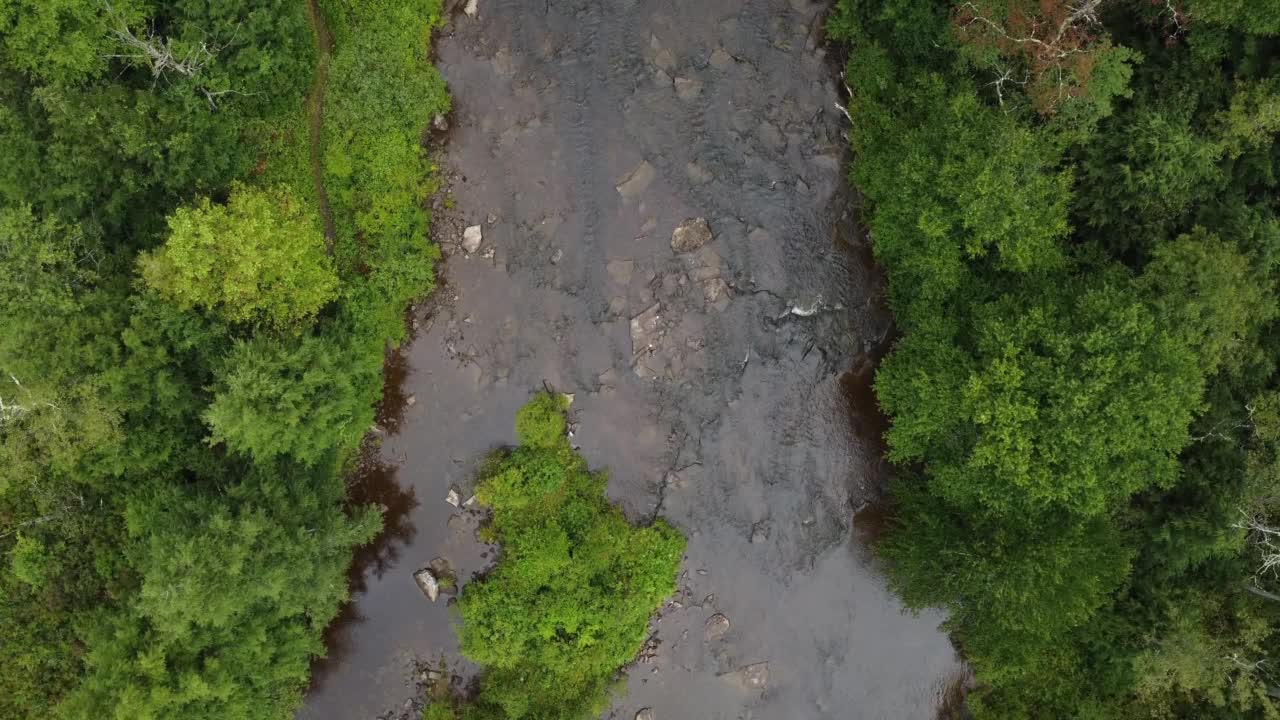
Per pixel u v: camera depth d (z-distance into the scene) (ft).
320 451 87.81
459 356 99.91
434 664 99.30
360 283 95.35
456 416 99.86
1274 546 83.46
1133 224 87.66
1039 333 79.97
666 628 100.68
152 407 83.56
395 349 99.30
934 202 84.53
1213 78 85.46
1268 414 84.64
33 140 77.82
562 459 99.19
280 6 87.30
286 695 91.09
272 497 83.87
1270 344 87.56
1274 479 84.94
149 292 79.15
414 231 97.55
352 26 96.22
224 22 83.10
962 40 86.33
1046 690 95.50
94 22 79.00
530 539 96.32
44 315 75.97
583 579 96.17
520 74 100.53
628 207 101.04
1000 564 85.71
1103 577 87.86
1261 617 87.30
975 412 81.35
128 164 81.10
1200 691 90.53
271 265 81.05
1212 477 87.45
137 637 77.77
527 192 100.42
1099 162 86.17
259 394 79.51
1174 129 81.71
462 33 100.01
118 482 86.07
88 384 77.05
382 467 99.45
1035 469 79.61
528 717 95.66
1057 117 83.61
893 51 97.40
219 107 86.43
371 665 99.19
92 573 85.15
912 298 97.09
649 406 101.09
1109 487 83.20
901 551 98.27
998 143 79.97
